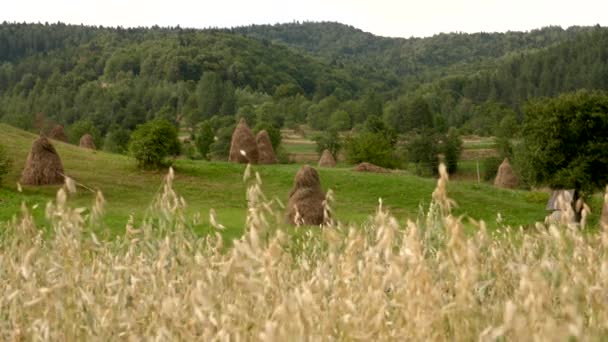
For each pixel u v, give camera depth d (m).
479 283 4.68
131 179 36.59
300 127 142.50
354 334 3.93
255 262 4.38
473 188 38.34
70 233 5.09
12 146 40.38
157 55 185.25
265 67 192.88
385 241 4.26
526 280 3.98
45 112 143.00
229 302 4.52
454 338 3.91
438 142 87.94
